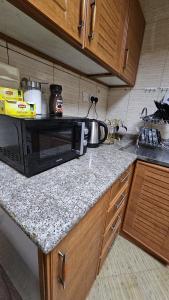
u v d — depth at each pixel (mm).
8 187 556
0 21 562
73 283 618
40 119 606
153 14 1344
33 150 604
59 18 537
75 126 833
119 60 1066
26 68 849
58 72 1053
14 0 427
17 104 658
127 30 1064
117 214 1037
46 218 427
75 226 484
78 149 887
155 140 1368
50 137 681
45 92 981
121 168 813
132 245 1306
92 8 664
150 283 1037
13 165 671
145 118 1415
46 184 598
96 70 1126
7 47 740
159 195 1058
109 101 1794
